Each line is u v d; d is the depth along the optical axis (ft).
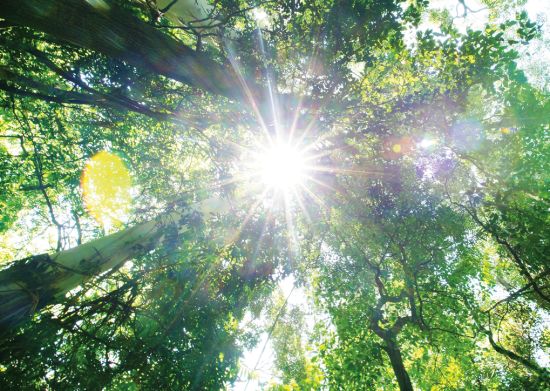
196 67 15.23
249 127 22.11
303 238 25.21
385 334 24.64
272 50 19.62
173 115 20.68
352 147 21.45
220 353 16.14
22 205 35.22
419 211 22.27
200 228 17.39
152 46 13.44
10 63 19.75
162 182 32.99
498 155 20.43
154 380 13.96
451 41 17.71
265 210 20.51
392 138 20.57
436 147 21.08
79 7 11.14
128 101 19.36
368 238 24.00
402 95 20.07
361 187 22.43
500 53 17.16
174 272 15.56
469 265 28.14
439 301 27.12
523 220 19.77
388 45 18.92
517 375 32.09
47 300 13.60
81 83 17.40
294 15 18.20
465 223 24.67
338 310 25.29
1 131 30.50
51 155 30.45
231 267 18.17
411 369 31.40
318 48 18.69
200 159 32.71
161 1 32.81
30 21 10.89
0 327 11.91
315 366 24.14
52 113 28.45
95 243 15.98
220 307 17.52
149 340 14.61
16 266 13.29
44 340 12.43
